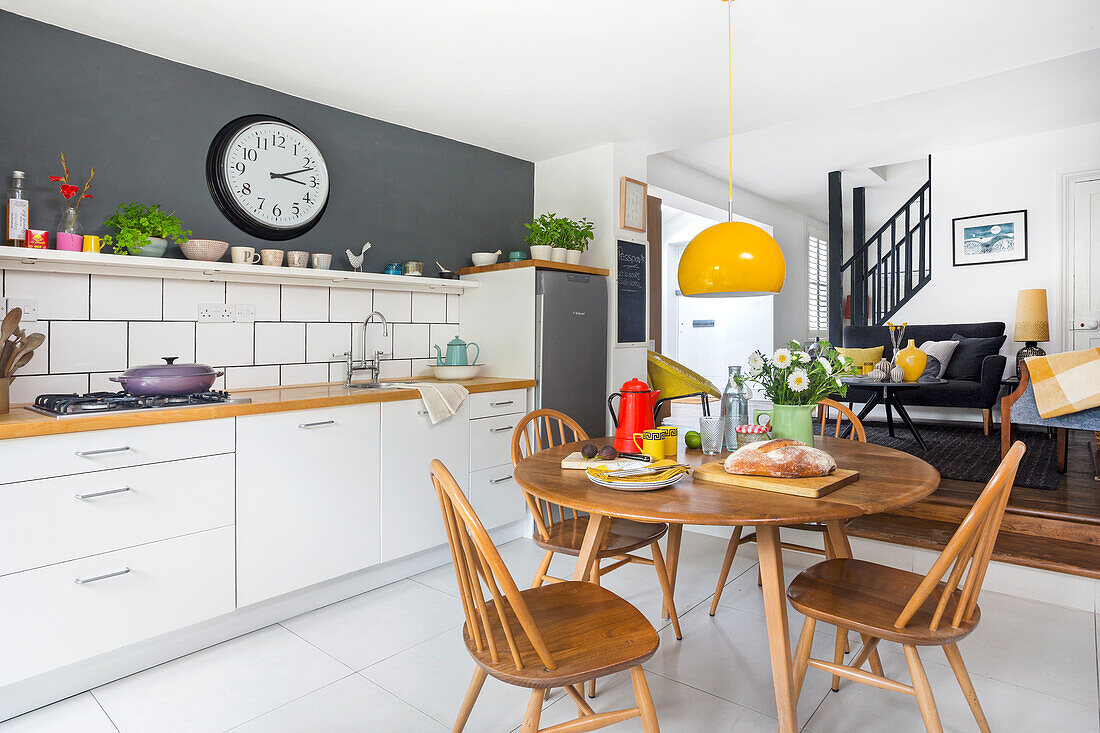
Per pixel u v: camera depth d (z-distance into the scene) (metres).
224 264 2.83
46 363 2.52
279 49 2.79
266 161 3.14
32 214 2.51
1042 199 5.87
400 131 3.79
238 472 2.46
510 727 1.91
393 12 2.48
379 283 3.58
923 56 2.89
